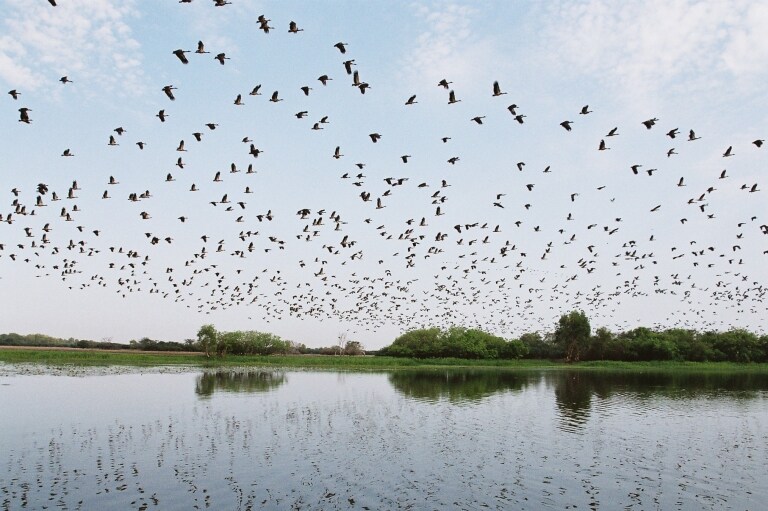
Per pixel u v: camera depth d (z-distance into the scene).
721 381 83.38
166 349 154.88
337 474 24.34
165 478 23.36
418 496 21.52
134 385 62.62
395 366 121.31
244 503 20.25
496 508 20.28
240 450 28.78
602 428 37.09
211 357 123.75
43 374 75.06
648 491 22.80
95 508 19.45
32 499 20.38
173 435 32.66
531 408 46.91
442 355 143.75
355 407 45.94
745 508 20.89
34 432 33.28
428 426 36.91
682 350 139.38
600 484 23.69
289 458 27.12
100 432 33.44
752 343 140.12
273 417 39.72
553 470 25.81
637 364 132.25
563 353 156.12
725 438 34.16
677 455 29.34
